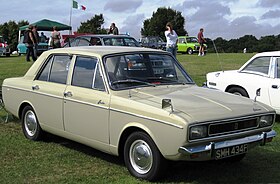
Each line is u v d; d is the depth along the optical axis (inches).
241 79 340.8
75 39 669.9
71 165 219.0
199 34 1176.2
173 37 609.6
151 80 222.2
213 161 224.2
